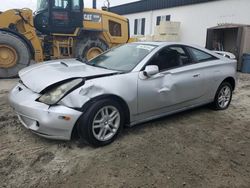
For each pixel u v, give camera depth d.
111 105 3.59
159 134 4.09
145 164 3.21
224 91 5.44
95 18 10.47
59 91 3.36
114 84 3.61
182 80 4.39
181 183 2.87
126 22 11.46
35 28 9.65
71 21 9.89
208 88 4.96
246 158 3.47
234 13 14.79
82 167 3.10
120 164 3.19
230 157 3.48
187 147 3.70
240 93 7.29
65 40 10.11
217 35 13.91
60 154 3.37
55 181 2.83
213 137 4.08
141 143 3.76
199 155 3.49
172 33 17.58
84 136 3.45
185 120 4.79
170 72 4.25
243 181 2.96
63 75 3.59
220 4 15.51
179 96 4.42
